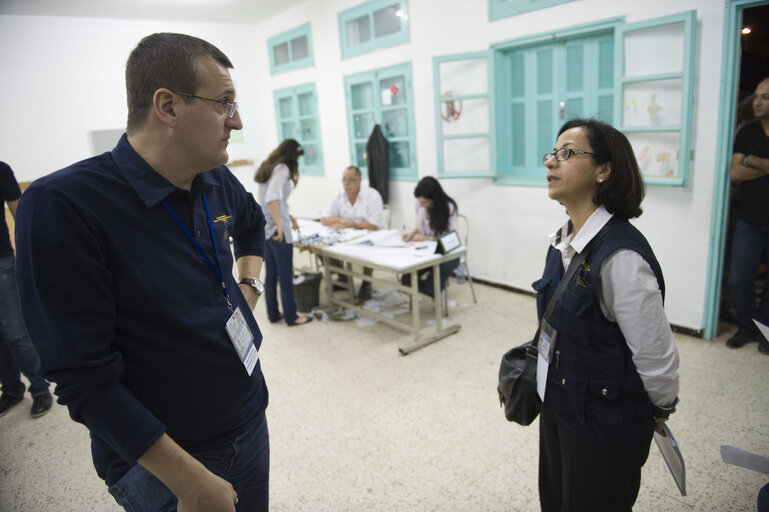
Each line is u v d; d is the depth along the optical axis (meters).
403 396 2.48
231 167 6.53
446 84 4.01
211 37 6.14
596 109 3.26
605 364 1.03
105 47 5.47
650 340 0.97
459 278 4.25
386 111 4.79
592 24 3.01
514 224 3.82
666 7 2.68
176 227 0.90
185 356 0.89
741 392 2.30
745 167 2.53
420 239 3.45
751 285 2.67
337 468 1.97
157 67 0.79
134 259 0.82
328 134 5.61
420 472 1.91
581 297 1.02
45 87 5.20
